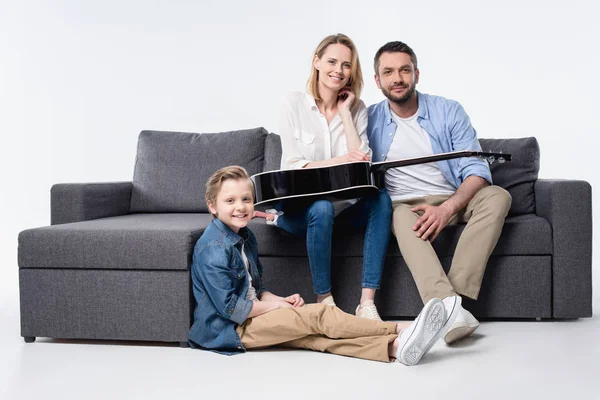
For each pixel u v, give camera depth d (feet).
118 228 8.86
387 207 9.16
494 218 9.09
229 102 14.74
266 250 9.64
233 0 14.76
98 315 8.82
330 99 9.95
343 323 8.02
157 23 14.84
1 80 15.40
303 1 14.67
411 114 10.36
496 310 9.55
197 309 8.48
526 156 10.81
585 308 9.47
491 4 14.53
